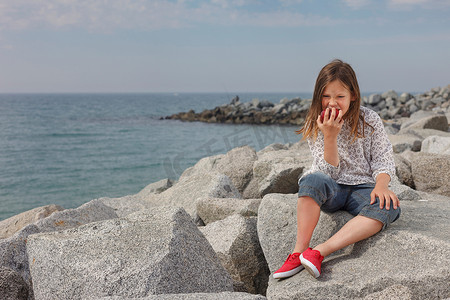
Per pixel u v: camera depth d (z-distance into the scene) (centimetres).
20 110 5328
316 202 245
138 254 226
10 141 2088
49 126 2969
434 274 202
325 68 247
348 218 261
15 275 260
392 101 2902
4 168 1320
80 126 2953
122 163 1359
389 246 231
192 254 242
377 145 259
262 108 3428
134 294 210
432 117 1019
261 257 316
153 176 1144
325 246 229
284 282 229
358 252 239
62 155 1588
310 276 225
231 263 310
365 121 259
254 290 312
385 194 238
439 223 255
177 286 220
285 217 286
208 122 3228
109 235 248
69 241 245
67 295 223
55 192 984
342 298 207
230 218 339
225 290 246
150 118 3791
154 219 265
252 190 556
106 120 3559
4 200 920
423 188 474
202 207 410
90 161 1423
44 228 356
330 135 239
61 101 10162
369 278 211
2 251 302
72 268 227
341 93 240
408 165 520
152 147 1764
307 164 507
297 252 239
